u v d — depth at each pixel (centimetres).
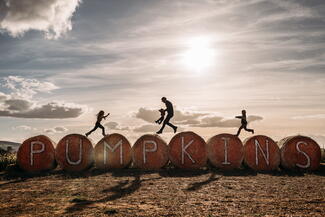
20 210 651
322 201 716
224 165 1370
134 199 739
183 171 1300
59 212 628
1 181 1077
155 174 1205
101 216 593
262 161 1377
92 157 1357
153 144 1360
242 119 1427
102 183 985
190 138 1368
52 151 1355
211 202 705
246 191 840
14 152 1828
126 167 1383
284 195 785
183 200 727
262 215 596
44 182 1032
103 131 1442
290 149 1370
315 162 1365
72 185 955
